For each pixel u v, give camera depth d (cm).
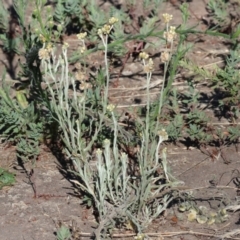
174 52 779
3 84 665
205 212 577
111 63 775
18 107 664
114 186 557
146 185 541
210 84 735
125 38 715
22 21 652
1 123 658
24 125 652
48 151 658
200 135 653
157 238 554
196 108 686
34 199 605
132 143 620
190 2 892
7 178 622
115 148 541
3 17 820
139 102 721
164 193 549
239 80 667
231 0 860
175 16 859
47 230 571
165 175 557
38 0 650
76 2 794
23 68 679
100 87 662
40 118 659
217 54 796
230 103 688
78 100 607
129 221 555
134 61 786
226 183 616
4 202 603
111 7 815
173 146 662
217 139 666
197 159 646
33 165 641
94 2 828
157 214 554
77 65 651
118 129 616
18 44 788
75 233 558
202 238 558
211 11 855
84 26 811
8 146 668
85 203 593
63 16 798
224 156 648
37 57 612
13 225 578
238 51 738
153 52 793
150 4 857
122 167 541
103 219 543
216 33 650
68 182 621
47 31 701
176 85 736
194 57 791
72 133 552
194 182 617
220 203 590
